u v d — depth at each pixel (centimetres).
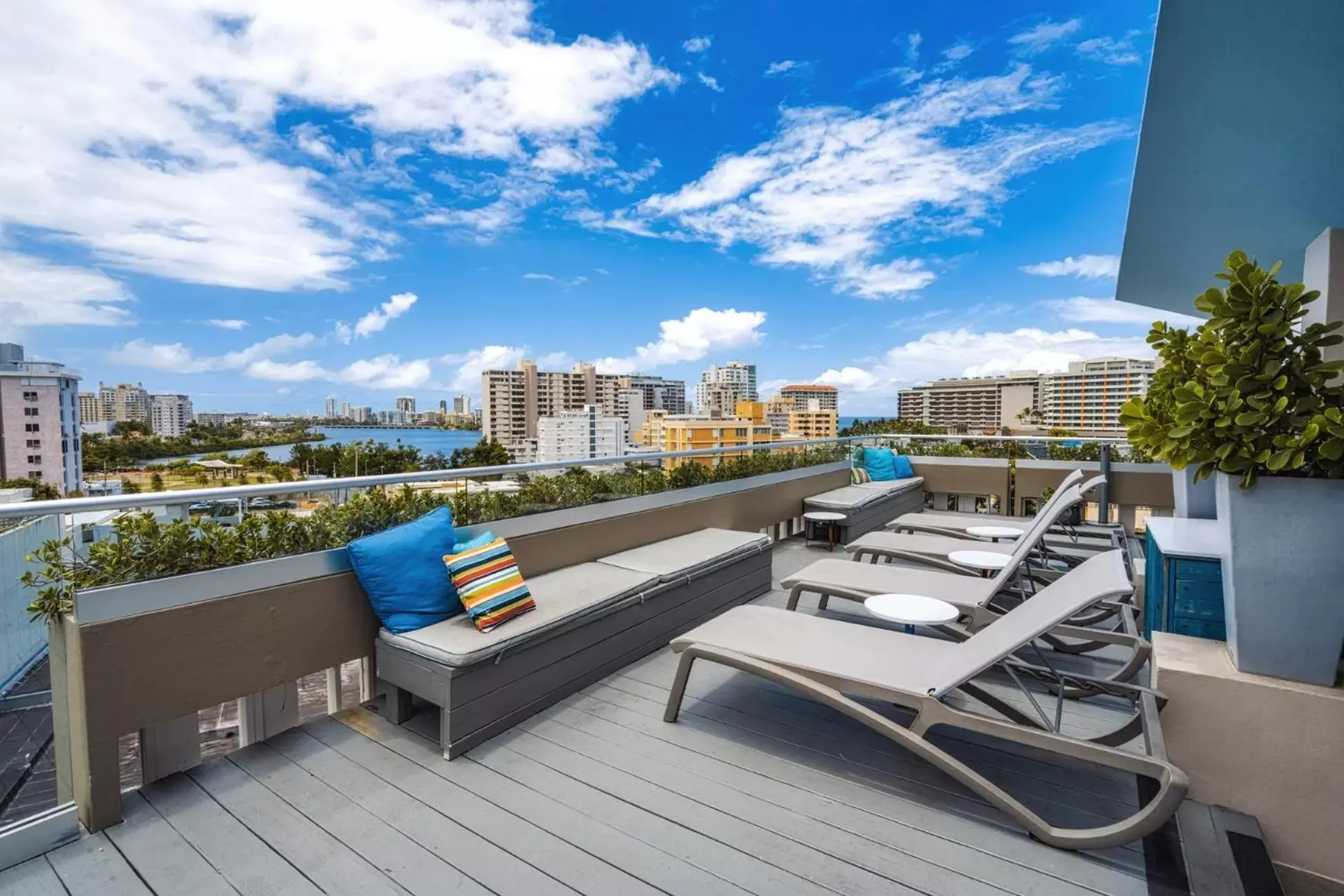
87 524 211
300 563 263
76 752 208
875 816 214
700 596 396
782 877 187
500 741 264
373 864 194
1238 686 199
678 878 187
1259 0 233
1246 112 281
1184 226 382
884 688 228
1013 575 343
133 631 216
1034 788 229
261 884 187
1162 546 259
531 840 204
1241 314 199
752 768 244
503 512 362
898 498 746
